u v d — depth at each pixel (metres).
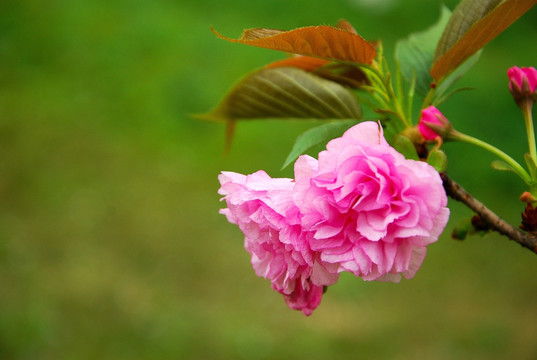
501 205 5.77
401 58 1.17
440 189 0.75
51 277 4.64
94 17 8.29
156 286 4.71
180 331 4.25
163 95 7.02
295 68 1.13
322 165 0.78
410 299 4.80
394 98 1.04
